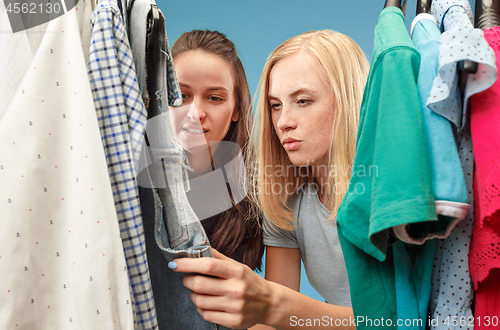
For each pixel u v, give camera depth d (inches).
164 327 23.8
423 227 16.9
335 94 29.2
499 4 17.7
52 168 16.0
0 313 14.7
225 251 32.0
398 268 18.8
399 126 15.5
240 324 21.5
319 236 31.6
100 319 15.3
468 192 17.4
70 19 16.5
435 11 19.1
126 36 18.2
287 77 30.5
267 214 32.7
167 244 21.5
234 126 36.3
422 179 14.6
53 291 16.0
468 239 17.5
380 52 17.1
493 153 15.3
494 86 16.0
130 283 17.7
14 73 19.0
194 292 22.2
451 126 16.0
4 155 15.2
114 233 15.8
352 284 19.2
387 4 19.3
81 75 16.1
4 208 15.1
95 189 15.8
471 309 18.4
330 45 29.7
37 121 15.7
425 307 18.1
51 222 16.0
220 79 34.1
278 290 25.2
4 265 14.9
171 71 20.2
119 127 17.4
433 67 16.4
